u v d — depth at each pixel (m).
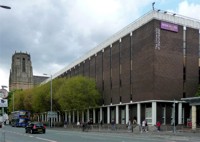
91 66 80.88
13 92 139.75
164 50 55.31
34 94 90.88
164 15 56.09
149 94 54.72
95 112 77.88
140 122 57.38
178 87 56.34
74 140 29.09
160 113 54.59
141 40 58.16
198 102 45.47
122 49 65.12
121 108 66.06
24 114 79.50
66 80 78.94
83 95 68.94
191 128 47.84
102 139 30.55
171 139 31.31
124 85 63.72
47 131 51.50
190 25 59.12
